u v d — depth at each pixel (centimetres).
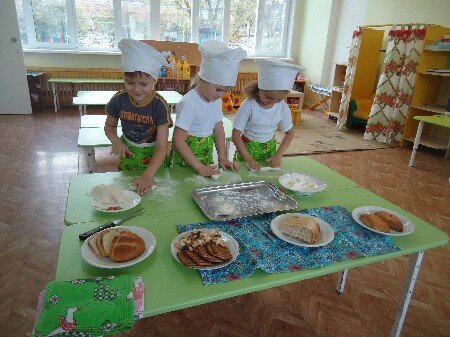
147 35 613
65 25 572
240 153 173
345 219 113
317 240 98
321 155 405
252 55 696
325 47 639
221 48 135
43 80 567
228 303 167
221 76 137
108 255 85
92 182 130
